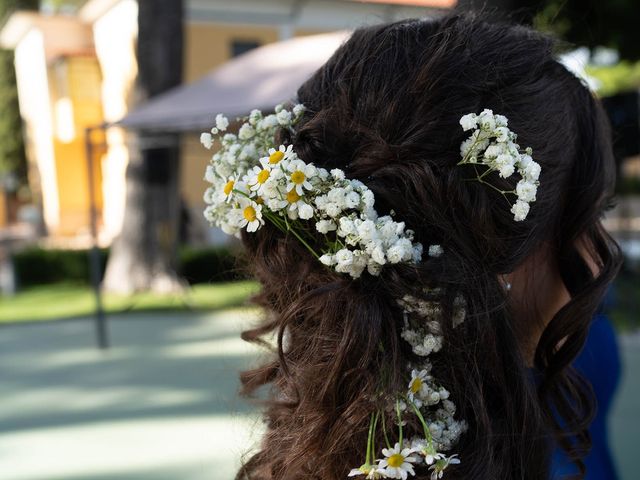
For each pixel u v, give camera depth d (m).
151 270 8.72
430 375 0.67
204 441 3.66
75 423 4.06
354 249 0.66
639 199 16.41
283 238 0.73
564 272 0.81
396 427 0.68
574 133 0.78
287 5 13.72
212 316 7.14
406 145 0.67
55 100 16.56
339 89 0.73
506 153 0.64
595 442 1.30
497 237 0.68
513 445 0.70
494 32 0.76
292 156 0.65
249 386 0.88
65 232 16.67
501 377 0.69
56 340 6.36
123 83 14.55
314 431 0.69
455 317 0.66
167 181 8.72
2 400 4.57
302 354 0.73
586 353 1.23
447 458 0.64
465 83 0.69
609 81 13.70
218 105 5.15
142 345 5.98
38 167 18.16
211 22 13.48
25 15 16.39
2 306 8.56
